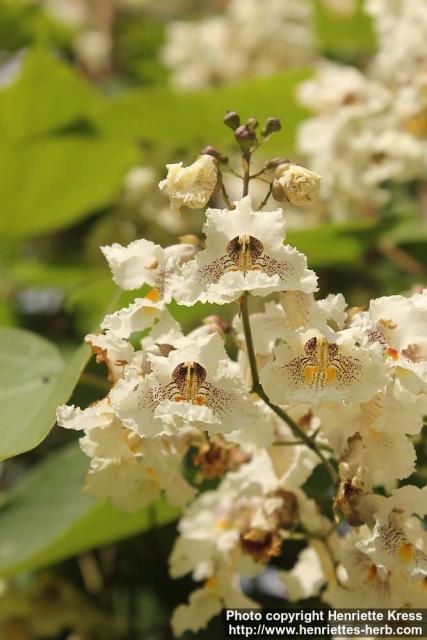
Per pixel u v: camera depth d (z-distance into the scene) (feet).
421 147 2.65
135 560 2.67
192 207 1.91
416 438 2.22
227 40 3.88
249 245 1.89
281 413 1.99
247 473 2.12
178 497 2.03
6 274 3.42
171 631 2.44
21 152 3.12
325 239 2.61
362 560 2.01
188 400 1.89
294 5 3.90
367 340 1.90
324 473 2.23
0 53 4.25
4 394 2.12
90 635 2.64
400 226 2.63
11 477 3.06
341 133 2.71
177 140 3.17
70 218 3.56
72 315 3.36
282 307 1.93
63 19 4.29
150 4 4.72
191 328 2.63
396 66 2.69
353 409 1.95
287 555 2.49
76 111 3.00
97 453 1.97
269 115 3.04
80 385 2.42
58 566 2.69
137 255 1.98
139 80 4.22
